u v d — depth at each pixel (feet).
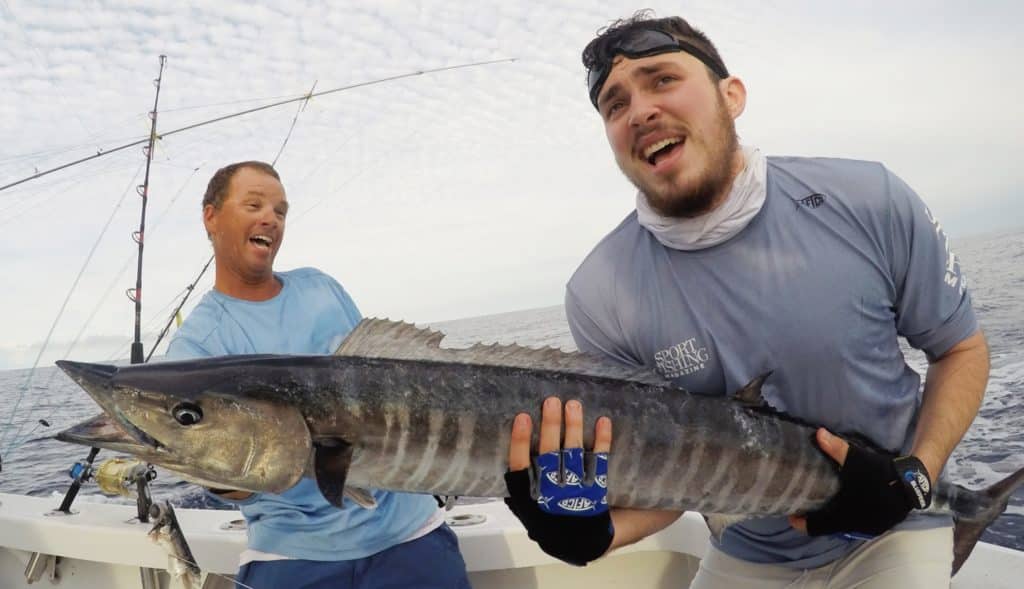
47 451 13.39
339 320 4.57
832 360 3.25
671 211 3.28
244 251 4.32
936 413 3.30
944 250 3.29
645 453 3.22
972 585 3.69
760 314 3.29
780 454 3.27
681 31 3.32
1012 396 9.52
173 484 10.37
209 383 3.12
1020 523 5.42
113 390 3.08
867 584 3.31
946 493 3.35
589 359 3.37
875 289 3.26
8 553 5.31
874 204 3.25
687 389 3.52
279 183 4.50
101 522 4.93
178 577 4.47
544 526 3.00
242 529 4.96
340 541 4.03
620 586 4.96
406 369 3.21
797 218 3.30
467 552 4.80
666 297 3.47
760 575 3.66
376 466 3.18
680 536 4.78
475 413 3.15
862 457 3.13
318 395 3.14
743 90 3.53
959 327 3.35
